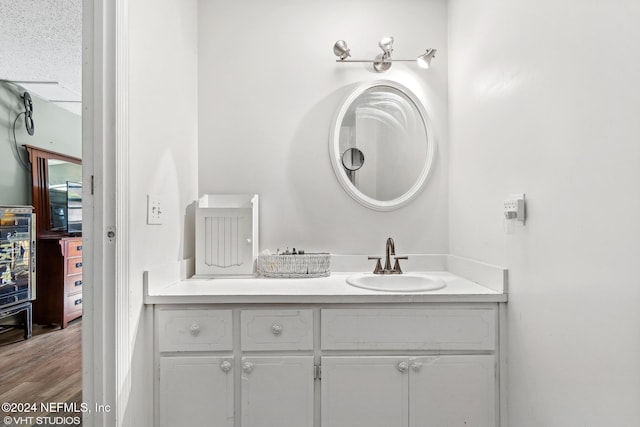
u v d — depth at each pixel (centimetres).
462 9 172
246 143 190
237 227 172
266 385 135
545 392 109
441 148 193
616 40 81
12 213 298
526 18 117
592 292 89
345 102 190
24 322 310
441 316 134
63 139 398
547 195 107
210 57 189
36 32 249
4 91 329
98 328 115
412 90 193
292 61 191
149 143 136
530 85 115
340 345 135
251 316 135
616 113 81
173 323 134
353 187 190
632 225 77
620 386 81
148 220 135
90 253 115
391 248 181
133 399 124
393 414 135
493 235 142
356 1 193
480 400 135
